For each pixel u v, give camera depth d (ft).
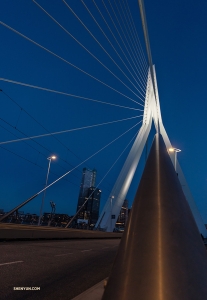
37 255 35.53
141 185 6.35
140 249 4.29
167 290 3.56
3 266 24.82
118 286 3.76
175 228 4.77
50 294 16.60
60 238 74.54
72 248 50.52
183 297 3.55
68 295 16.58
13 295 15.83
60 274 23.61
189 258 4.25
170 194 5.78
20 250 39.34
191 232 5.01
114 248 59.31
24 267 25.39
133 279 3.77
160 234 4.52
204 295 3.73
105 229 125.90
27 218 121.29
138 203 5.62
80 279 22.08
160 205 5.26
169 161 7.85
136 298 3.49
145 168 7.28
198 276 4.00
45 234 66.54
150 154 8.30
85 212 324.60
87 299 14.03
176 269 3.92
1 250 37.24
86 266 29.55
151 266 3.93
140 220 4.99
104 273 25.64
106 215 129.59
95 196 363.97
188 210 5.74
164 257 4.07
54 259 33.12
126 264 4.11
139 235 4.61
